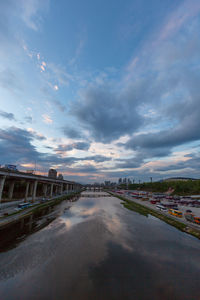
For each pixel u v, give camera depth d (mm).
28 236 37531
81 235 38875
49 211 68438
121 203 102188
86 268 24547
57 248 31438
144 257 28422
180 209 72625
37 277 22125
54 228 43938
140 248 32156
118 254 29438
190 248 32344
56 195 141250
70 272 23453
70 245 32938
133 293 19297
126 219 56656
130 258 27984
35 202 88500
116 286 20531
